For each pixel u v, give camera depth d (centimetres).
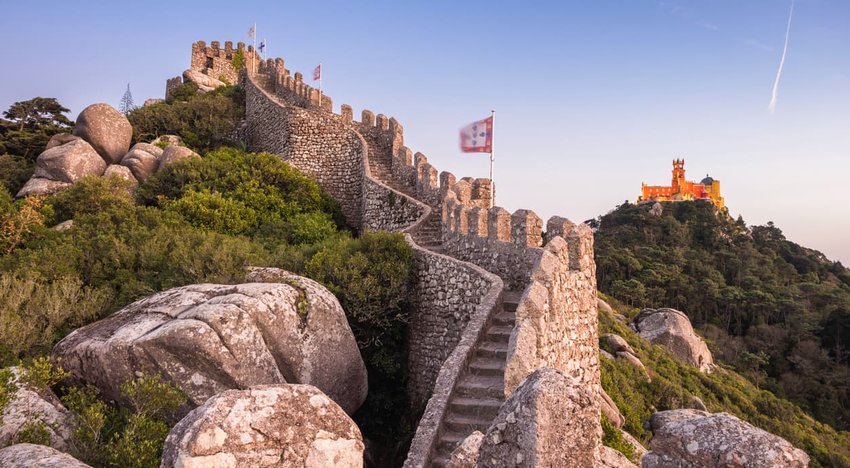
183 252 1778
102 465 916
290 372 1326
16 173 3428
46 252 1877
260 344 1252
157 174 2867
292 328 1343
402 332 1752
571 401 490
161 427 969
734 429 503
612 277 7450
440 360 1574
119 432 1052
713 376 3456
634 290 6612
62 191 2775
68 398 1114
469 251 1698
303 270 1777
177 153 3112
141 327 1247
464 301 1497
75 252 1916
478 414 1059
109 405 1203
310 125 3081
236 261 1719
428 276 1688
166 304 1352
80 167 3061
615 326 3366
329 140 3030
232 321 1228
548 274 1170
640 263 7938
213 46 6019
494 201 2184
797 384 4978
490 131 2042
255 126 3759
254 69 5041
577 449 481
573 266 1475
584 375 1430
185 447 553
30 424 945
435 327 1619
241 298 1298
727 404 2897
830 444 2920
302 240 2303
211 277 1616
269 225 2411
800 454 473
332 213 2780
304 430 621
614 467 977
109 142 3325
